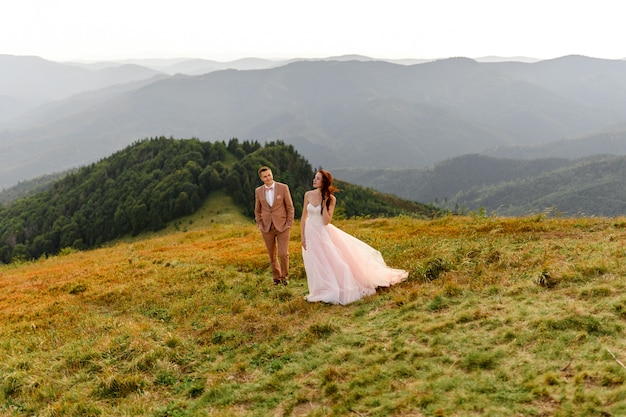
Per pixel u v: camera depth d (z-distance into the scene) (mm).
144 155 174500
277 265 11156
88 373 7480
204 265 14102
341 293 9102
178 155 161500
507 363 5547
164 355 7625
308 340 7426
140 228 134750
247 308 9531
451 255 10594
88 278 14750
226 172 147750
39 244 136000
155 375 7113
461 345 6242
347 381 5926
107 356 7887
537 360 5461
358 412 5148
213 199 140250
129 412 6113
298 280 11383
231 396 6172
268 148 165125
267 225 10773
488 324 6680
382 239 14898
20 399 7000
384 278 9555
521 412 4574
